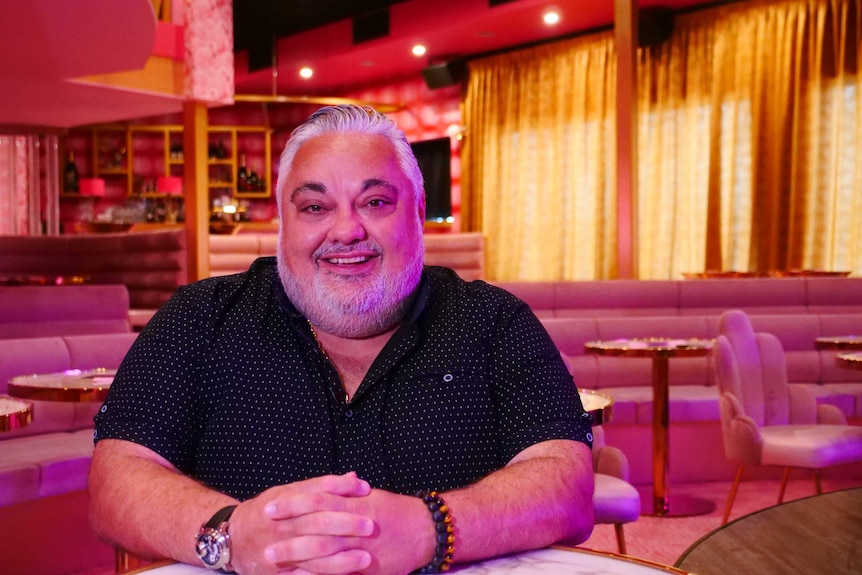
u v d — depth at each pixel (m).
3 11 4.48
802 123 8.20
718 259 8.84
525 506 1.02
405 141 1.26
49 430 3.80
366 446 1.24
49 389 2.91
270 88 12.68
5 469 3.01
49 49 5.28
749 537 1.01
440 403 1.26
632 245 6.57
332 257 1.20
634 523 3.93
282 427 1.25
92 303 5.12
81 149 12.27
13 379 3.16
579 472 1.17
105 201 12.40
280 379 1.26
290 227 1.22
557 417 1.26
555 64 10.20
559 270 10.31
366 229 1.20
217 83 6.92
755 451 3.40
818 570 0.89
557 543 1.06
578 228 10.10
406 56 10.91
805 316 5.28
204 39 6.84
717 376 3.60
